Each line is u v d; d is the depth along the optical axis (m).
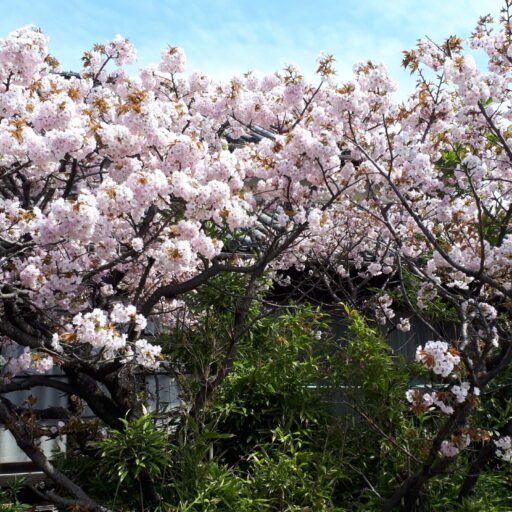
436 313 6.40
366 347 5.26
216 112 5.19
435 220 5.66
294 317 5.89
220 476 4.39
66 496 4.72
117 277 5.42
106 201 3.60
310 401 5.31
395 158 4.88
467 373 4.30
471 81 4.38
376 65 4.80
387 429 4.98
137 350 4.02
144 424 4.45
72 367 4.75
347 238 6.77
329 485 4.55
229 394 5.26
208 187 3.82
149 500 4.38
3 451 5.91
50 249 4.47
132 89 4.35
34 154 3.66
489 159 5.24
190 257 3.82
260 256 5.34
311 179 4.52
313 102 5.42
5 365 4.93
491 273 4.82
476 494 4.76
